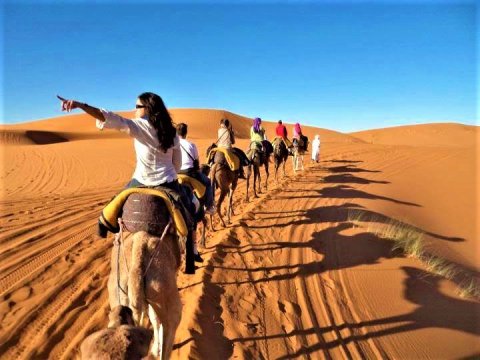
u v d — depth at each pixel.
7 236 10.95
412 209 16.66
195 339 6.38
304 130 100.38
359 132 109.88
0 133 73.12
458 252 13.39
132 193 4.91
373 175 21.55
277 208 14.16
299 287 8.74
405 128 106.25
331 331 7.41
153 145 4.82
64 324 6.82
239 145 35.28
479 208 17.84
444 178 22.06
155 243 4.53
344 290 8.84
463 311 8.44
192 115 105.75
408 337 7.45
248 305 7.79
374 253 10.73
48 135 79.94
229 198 12.68
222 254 9.78
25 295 7.72
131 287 4.27
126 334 3.45
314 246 10.83
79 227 12.09
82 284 8.27
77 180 23.78
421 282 9.52
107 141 49.03
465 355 7.02
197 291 7.85
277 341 6.89
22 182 23.03
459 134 99.94
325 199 15.84
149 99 4.78
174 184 5.12
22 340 6.38
